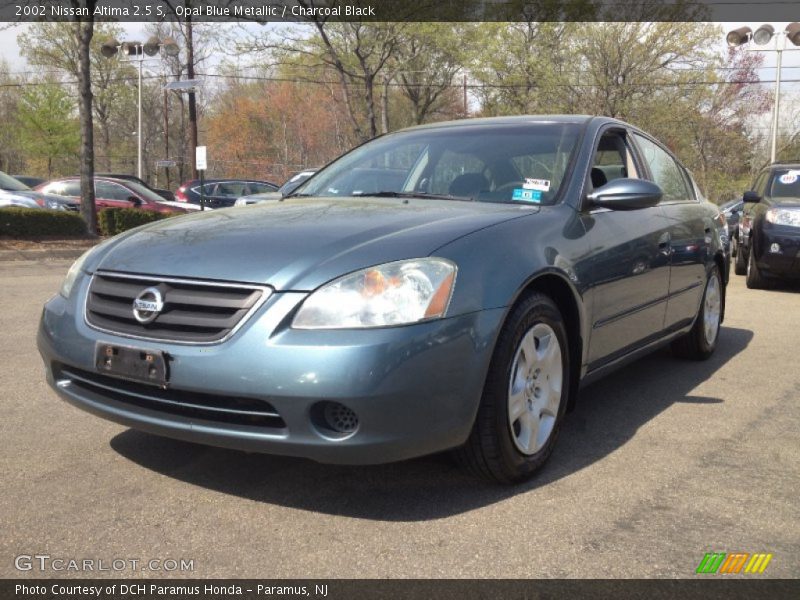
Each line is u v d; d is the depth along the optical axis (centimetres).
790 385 475
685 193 521
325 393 251
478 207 345
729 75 3306
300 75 2786
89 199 1463
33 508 280
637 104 3108
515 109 3328
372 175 420
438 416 265
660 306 433
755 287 976
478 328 274
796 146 3559
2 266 1112
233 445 268
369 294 261
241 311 264
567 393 336
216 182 2048
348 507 286
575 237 341
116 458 330
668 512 284
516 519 277
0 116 4681
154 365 270
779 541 262
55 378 313
